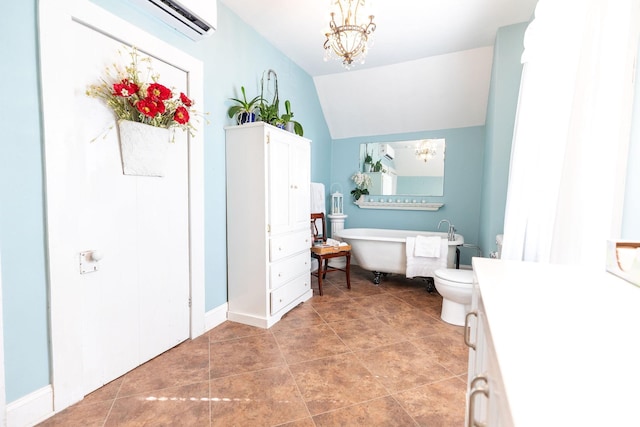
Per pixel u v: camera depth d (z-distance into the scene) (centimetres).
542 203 166
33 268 134
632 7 108
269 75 298
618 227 113
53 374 140
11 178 126
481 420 66
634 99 109
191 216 212
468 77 347
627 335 54
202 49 220
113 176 164
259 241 238
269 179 237
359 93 400
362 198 450
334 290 331
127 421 137
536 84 174
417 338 219
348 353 197
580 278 92
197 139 214
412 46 311
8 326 127
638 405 35
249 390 159
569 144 131
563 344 50
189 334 216
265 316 238
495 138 279
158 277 192
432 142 416
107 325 163
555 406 35
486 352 63
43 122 133
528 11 247
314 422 137
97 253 152
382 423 136
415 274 327
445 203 412
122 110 164
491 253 258
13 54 125
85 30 148
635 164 108
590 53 123
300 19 260
